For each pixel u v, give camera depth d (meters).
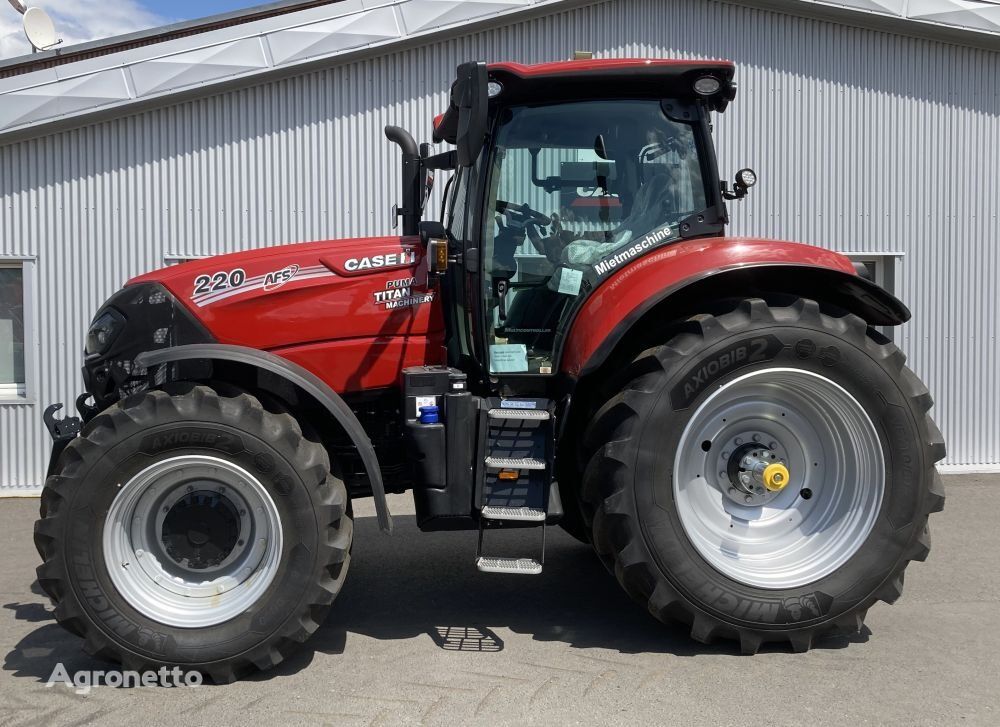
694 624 3.14
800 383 3.23
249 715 2.71
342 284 3.54
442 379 3.31
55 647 3.36
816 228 7.42
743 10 7.25
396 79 7.04
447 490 3.21
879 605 3.77
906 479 3.22
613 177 3.52
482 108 2.96
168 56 6.73
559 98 3.50
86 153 6.84
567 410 3.31
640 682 2.93
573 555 4.68
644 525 3.10
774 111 7.33
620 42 7.17
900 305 3.30
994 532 5.17
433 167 4.18
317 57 6.82
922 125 7.47
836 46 7.34
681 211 3.54
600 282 3.45
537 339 3.54
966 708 2.71
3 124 6.61
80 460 2.95
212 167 6.95
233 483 3.07
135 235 6.93
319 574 3.01
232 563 3.11
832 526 3.30
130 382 3.49
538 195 3.51
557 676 2.99
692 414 3.13
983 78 7.50
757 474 3.28
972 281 7.57
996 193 7.57
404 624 3.57
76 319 6.93
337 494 3.08
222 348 3.13
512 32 7.08
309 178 7.03
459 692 2.87
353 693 2.87
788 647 3.24
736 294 3.36
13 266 6.98
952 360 7.56
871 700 2.78
